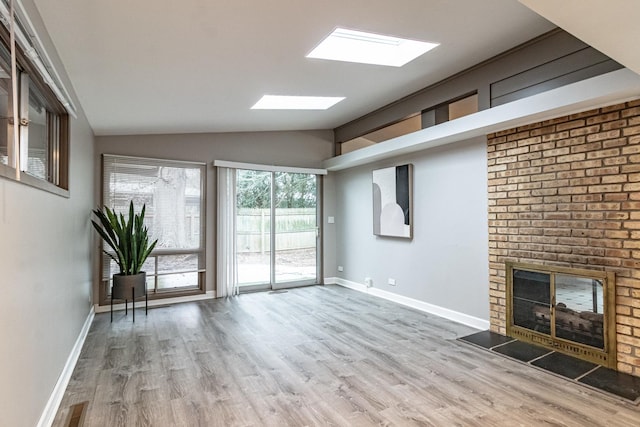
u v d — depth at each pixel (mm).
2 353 1488
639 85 2426
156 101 3660
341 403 2402
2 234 1500
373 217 5461
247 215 5820
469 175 4000
